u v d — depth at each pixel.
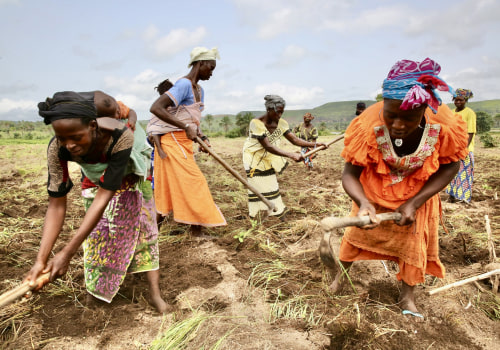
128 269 2.96
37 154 14.83
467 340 2.67
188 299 3.07
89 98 2.25
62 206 2.49
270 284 3.29
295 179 8.48
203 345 2.50
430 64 2.22
